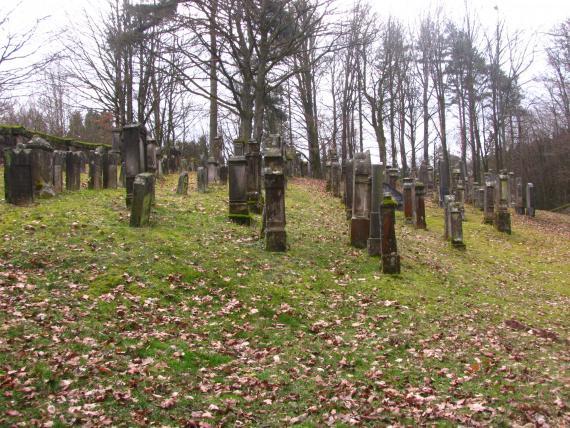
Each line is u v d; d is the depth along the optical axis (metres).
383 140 37.31
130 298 8.20
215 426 5.14
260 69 23.91
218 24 22.17
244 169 13.64
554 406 5.94
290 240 12.88
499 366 7.21
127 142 13.25
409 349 7.70
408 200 19.42
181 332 7.43
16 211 11.59
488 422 5.48
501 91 42.41
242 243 11.84
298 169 38.06
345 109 40.44
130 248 10.11
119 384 5.68
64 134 42.28
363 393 6.14
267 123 43.72
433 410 5.71
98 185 16.64
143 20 24.14
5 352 5.96
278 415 5.50
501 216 20.89
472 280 12.73
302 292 9.66
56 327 6.82
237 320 8.20
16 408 4.94
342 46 25.70
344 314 9.00
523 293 12.47
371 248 12.53
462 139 43.28
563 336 9.09
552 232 23.38
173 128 38.19
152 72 27.80
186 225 12.49
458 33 42.38
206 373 6.32
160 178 22.48
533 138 49.53
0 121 33.28
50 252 9.45
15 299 7.54
